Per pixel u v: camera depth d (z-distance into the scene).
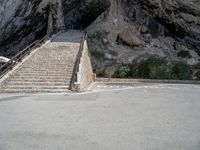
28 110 8.73
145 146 5.13
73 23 36.47
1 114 8.09
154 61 29.27
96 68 29.64
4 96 12.09
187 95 13.55
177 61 29.64
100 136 5.79
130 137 5.73
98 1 32.31
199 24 28.31
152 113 8.41
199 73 28.84
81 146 5.11
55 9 29.03
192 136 5.85
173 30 30.94
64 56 18.86
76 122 7.08
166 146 5.14
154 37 31.45
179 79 28.27
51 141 5.41
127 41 30.88
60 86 14.10
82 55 17.42
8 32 23.41
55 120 7.31
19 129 6.35
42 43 22.12
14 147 5.04
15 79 14.78
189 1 26.58
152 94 13.57
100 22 32.41
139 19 31.50
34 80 14.77
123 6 31.53
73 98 11.51
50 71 16.02
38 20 27.11
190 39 30.53
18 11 22.52
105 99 11.32
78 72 14.67
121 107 9.42
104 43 30.78
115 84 22.25
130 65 29.53
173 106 9.86
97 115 8.00
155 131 6.25
